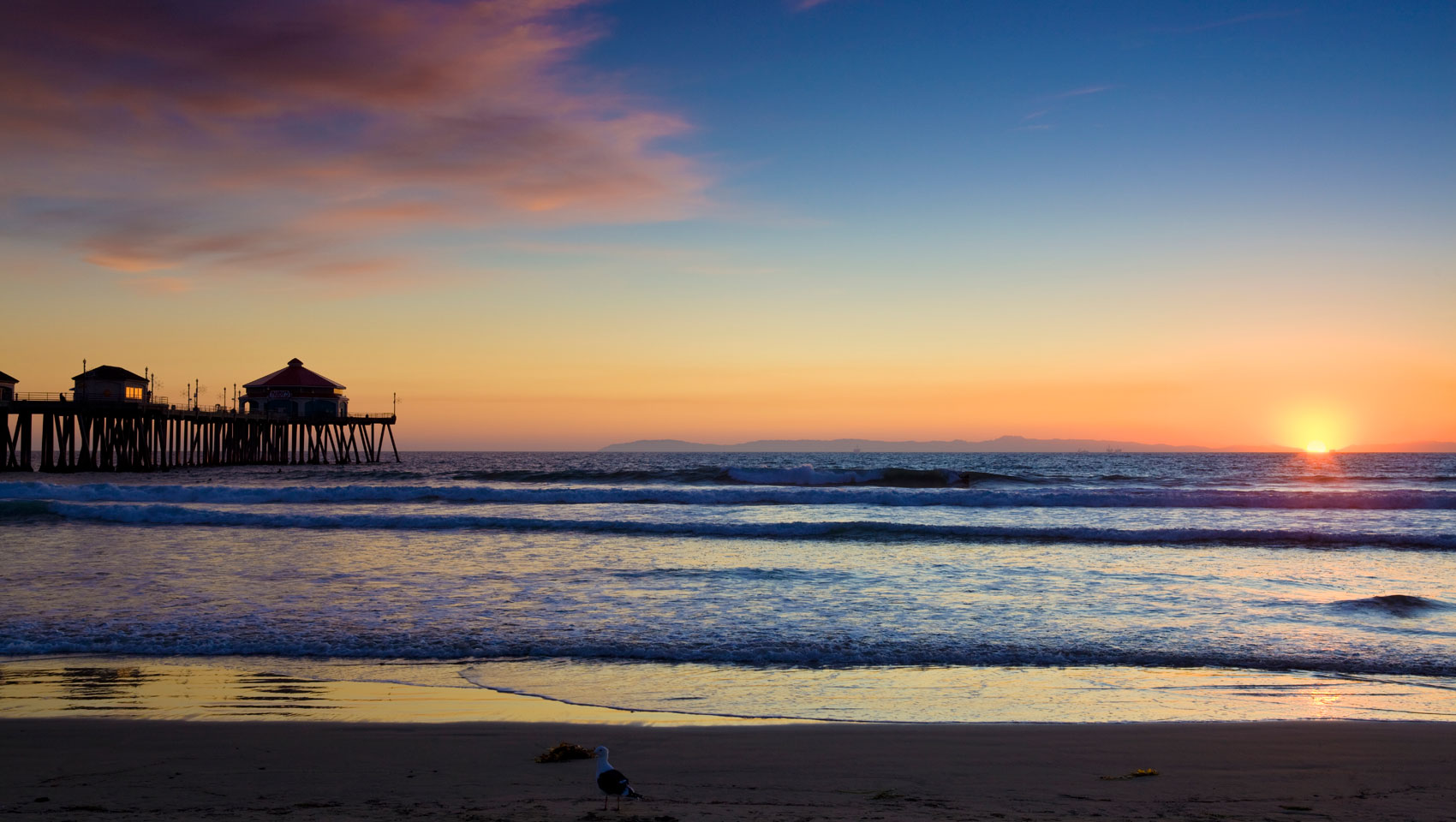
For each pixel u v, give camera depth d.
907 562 20.67
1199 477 72.25
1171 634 12.97
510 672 10.68
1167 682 10.43
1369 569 20.00
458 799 6.27
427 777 6.86
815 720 8.73
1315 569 19.92
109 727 8.24
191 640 12.12
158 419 69.88
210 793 6.40
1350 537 24.64
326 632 12.65
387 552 21.62
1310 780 6.89
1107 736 8.13
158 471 70.06
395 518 28.08
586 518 31.02
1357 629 13.33
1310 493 37.16
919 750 7.68
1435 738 8.07
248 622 13.20
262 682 10.09
